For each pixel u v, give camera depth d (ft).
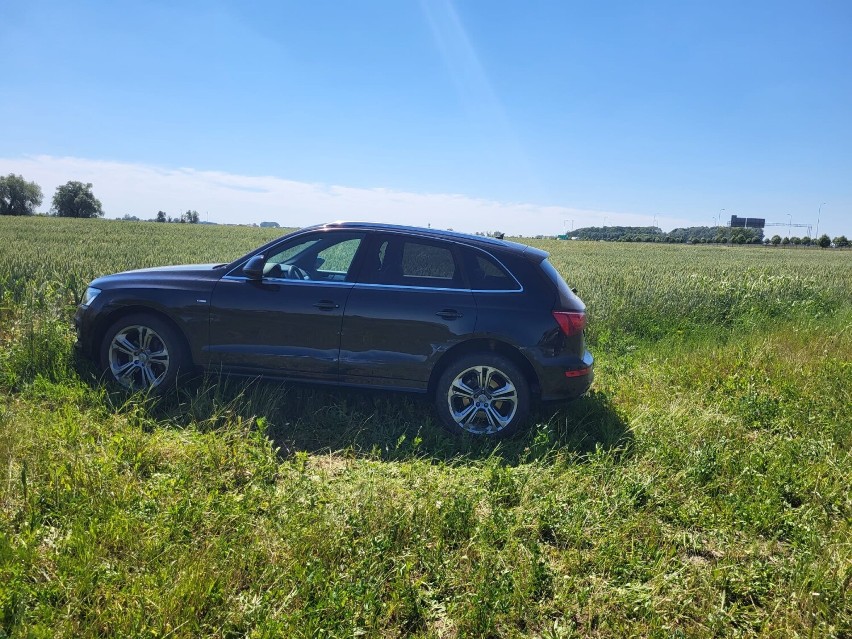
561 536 11.71
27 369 19.30
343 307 17.22
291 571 9.64
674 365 25.80
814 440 16.71
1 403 16.62
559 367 16.78
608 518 12.18
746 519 12.44
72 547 9.81
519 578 9.89
